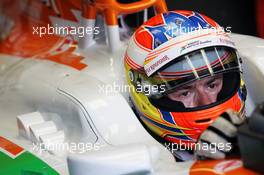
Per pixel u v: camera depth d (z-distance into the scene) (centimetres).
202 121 493
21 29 738
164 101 504
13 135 565
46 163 502
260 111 340
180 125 498
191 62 484
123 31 700
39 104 582
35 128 534
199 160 421
